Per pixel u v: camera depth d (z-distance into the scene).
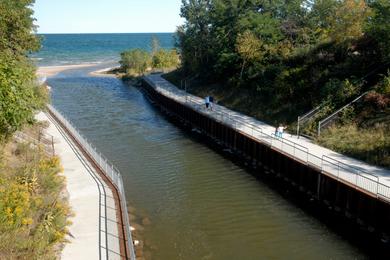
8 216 13.18
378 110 27.36
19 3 28.62
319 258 17.94
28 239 13.15
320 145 27.41
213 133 37.09
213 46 53.72
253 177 27.53
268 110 37.03
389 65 30.81
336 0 41.91
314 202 23.17
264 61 43.97
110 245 15.19
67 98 59.84
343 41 36.47
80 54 167.50
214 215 21.94
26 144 22.30
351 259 17.84
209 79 53.56
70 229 16.19
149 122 44.44
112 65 116.12
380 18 31.27
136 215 21.69
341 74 34.03
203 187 25.78
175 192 24.92
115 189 20.31
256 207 22.94
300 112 33.69
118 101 58.00
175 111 47.31
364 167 22.81
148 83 64.31
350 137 26.42
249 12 47.09
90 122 43.72
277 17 49.88
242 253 18.30
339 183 21.03
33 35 29.38
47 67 109.50
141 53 91.00
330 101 30.91
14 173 17.80
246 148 30.94
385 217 18.47
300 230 20.39
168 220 21.27
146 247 18.50
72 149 26.75
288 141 27.67
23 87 19.94
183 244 18.92
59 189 18.95
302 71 37.97
